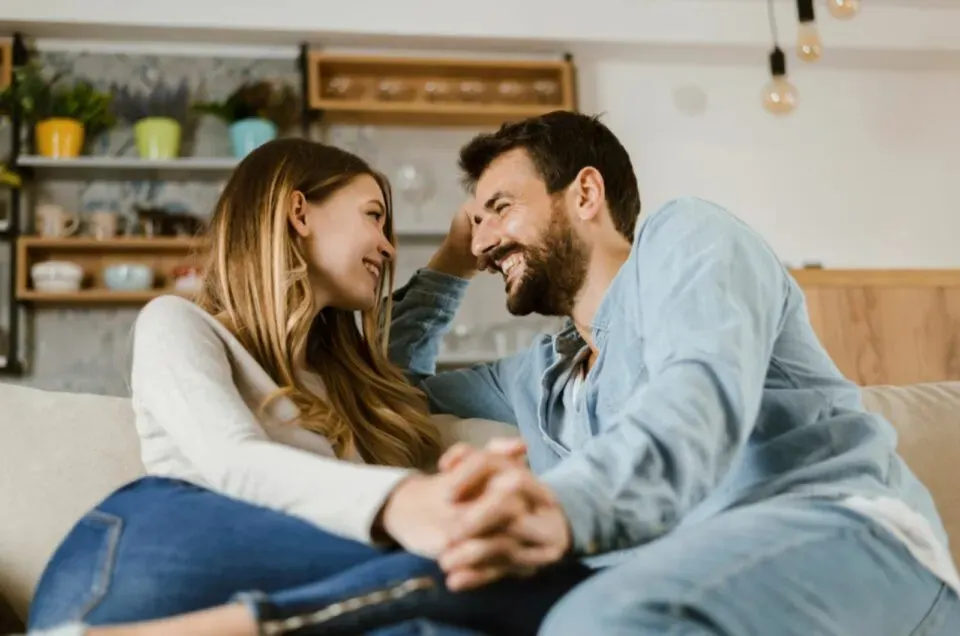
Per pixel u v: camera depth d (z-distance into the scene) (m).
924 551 1.00
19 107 3.80
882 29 4.35
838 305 3.11
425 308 1.78
